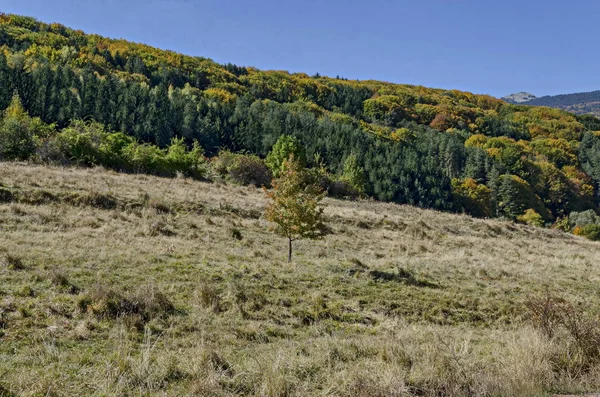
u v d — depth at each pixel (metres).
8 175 20.61
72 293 8.77
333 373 5.88
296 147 51.53
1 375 5.05
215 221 20.83
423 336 8.41
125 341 6.63
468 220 37.12
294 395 5.09
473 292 14.05
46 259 10.66
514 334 8.70
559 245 32.16
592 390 5.60
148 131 84.56
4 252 10.68
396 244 23.11
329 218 26.34
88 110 82.38
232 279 11.54
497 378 5.65
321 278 13.19
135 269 11.15
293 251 17.95
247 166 44.25
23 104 78.25
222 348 7.02
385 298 12.07
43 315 7.37
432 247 23.61
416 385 5.54
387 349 6.82
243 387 5.33
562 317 7.47
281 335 8.27
